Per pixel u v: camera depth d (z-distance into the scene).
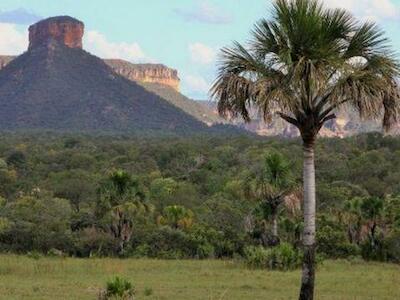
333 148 158.50
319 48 18.69
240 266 47.78
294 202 54.38
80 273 40.41
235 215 76.75
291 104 18.75
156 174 134.38
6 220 69.69
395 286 35.31
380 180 120.62
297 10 18.83
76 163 158.00
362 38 19.08
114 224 63.59
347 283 36.62
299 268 45.88
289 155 141.25
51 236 63.47
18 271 40.03
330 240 64.69
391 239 62.78
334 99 18.81
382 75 18.95
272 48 19.38
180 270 44.47
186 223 73.12
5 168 144.75
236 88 19.14
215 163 150.50
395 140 161.62
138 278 37.97
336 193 97.56
